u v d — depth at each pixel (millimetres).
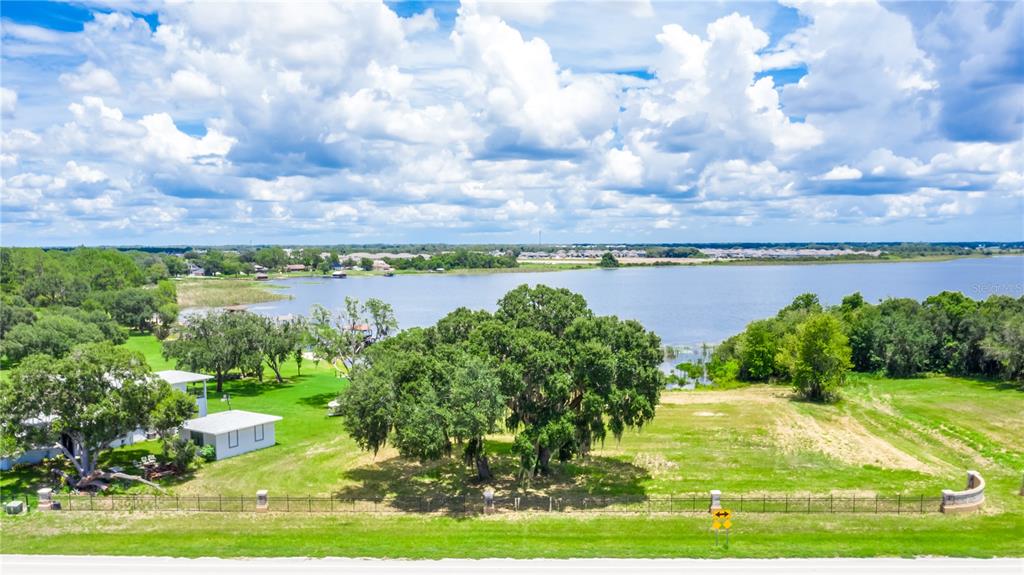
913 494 39906
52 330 89312
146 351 109438
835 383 70938
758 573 27797
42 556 29812
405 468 46750
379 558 29641
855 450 51000
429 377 40062
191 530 33750
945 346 86438
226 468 46875
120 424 42562
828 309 106188
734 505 37656
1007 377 79188
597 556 29781
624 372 40344
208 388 75688
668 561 29172
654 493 40688
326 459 48906
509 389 39250
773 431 56906
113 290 166375
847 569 28156
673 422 60406
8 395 40438
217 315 78500
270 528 34156
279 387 76875
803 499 38406
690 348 115188
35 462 46500
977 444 51344
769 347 85062
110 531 33594
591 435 46562
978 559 29266
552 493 41031
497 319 45531
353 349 67500
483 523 35000
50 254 195625
